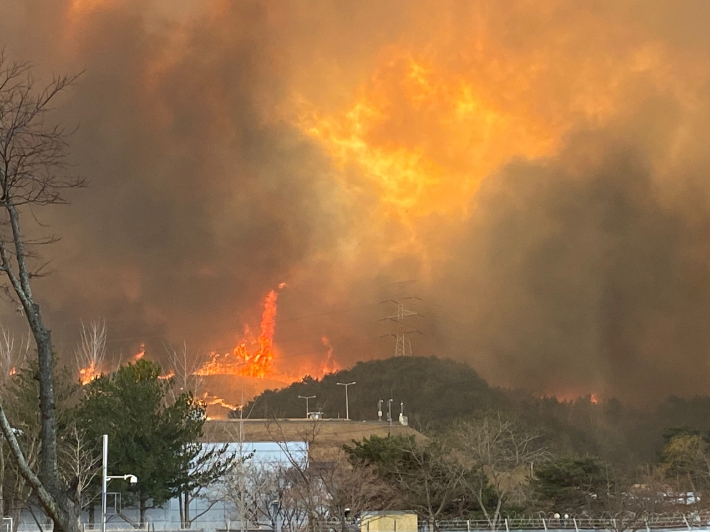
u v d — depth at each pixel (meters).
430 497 49.44
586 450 98.62
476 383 115.19
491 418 80.44
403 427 74.50
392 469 48.84
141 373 52.56
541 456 71.94
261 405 107.81
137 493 49.03
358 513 46.72
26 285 12.54
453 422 92.25
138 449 47.53
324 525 44.19
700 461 79.50
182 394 52.03
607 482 56.44
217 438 58.88
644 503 54.06
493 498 53.72
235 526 51.41
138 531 46.19
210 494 54.09
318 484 46.25
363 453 50.00
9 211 12.57
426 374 116.56
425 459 50.56
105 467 33.38
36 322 12.47
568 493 57.06
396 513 48.75
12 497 33.94
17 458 11.36
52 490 11.85
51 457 12.09
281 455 56.81
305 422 72.38
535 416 109.00
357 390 116.62
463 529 49.34
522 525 50.97
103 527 32.97
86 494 45.91
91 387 50.59
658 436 106.31
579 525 52.31
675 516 57.38
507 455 75.62
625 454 102.75
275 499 48.50
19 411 37.97
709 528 54.03
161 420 49.38
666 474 80.62
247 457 50.81
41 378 12.32
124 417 47.50
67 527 11.78
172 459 47.97
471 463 57.88
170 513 54.44
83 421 45.84
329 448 59.50
